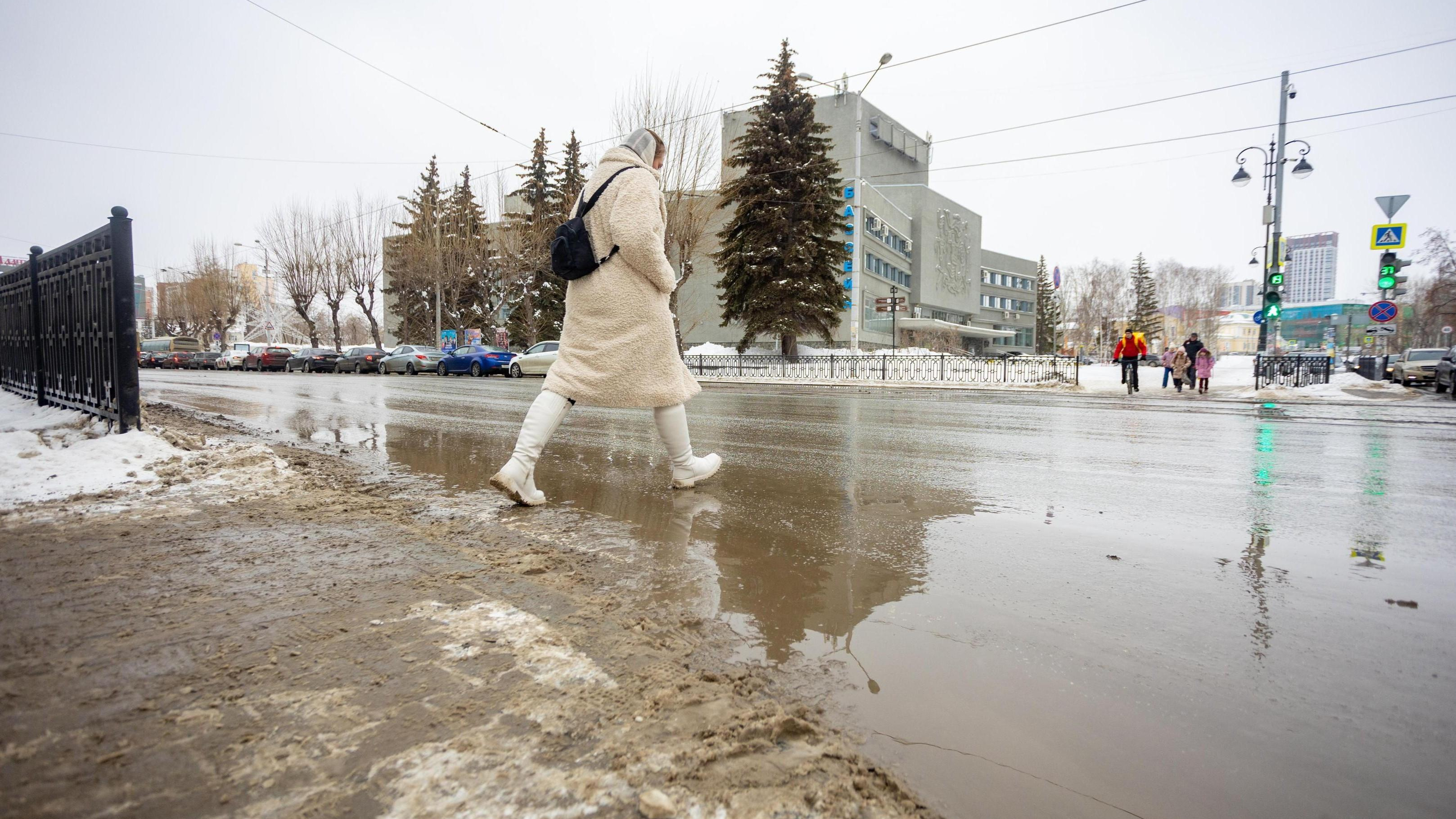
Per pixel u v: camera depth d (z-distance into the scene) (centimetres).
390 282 4222
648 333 369
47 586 231
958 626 217
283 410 974
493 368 2573
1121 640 208
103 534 293
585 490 416
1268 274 1752
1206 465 520
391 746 143
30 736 143
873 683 181
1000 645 204
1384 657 197
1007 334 7719
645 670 181
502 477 353
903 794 137
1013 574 267
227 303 5372
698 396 1437
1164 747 154
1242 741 157
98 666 174
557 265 362
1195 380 1888
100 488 375
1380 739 157
